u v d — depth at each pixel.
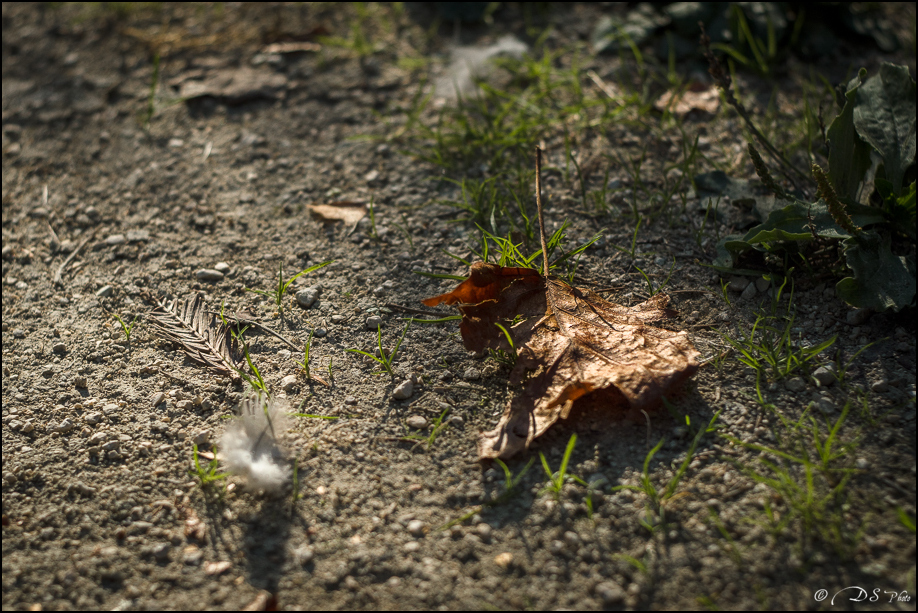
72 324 2.67
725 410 2.15
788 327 2.29
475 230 2.92
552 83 3.61
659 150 3.21
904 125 2.54
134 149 3.56
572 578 1.81
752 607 1.72
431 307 2.61
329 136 3.52
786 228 2.46
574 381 2.07
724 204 2.87
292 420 2.24
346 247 2.91
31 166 3.50
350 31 4.16
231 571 1.87
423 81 3.56
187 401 2.33
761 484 1.96
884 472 1.95
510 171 3.17
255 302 2.71
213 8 4.47
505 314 2.34
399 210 3.07
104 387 2.40
